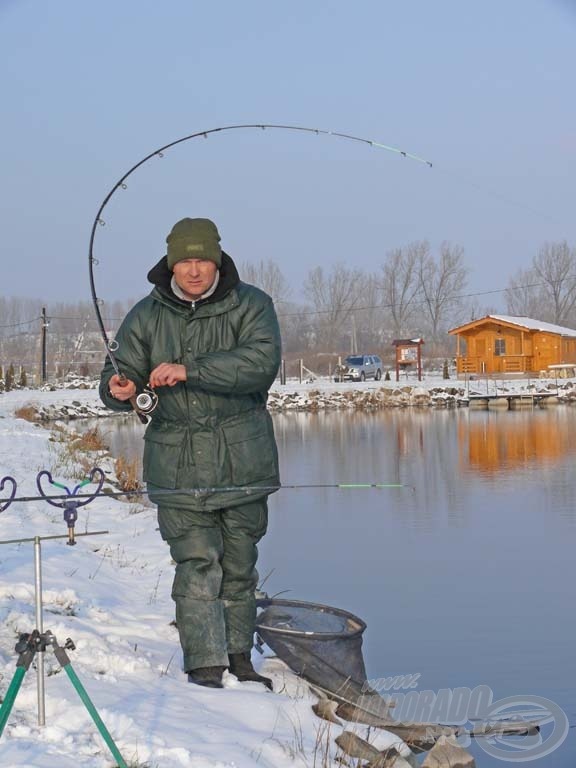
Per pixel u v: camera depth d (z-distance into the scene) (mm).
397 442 30641
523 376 62500
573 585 10641
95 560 9078
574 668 7633
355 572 11328
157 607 7613
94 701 5020
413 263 99625
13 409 40156
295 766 4660
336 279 104375
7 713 4086
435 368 81938
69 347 101938
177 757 4414
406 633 8789
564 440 30328
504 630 8836
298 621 6590
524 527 14500
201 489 5570
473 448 28156
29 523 10797
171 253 5656
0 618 6328
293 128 6363
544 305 107250
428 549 12750
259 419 5809
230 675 5777
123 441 31969
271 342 5641
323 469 23219
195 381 5457
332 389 54281
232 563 5863
